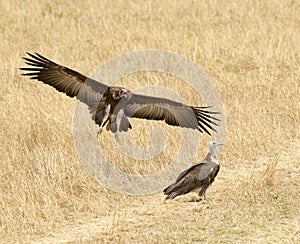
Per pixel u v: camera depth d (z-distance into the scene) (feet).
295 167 84.43
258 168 84.79
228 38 130.41
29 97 102.22
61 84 60.13
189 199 77.05
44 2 157.89
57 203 75.10
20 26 140.46
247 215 70.69
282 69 117.29
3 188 76.13
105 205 75.51
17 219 70.79
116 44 128.47
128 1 157.99
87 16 148.15
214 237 65.98
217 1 155.12
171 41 130.11
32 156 83.30
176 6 153.38
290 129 95.04
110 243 65.72
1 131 90.74
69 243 66.13
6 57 122.01
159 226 69.51
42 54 124.06
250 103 101.71
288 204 72.95
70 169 80.69
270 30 135.54
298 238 65.16
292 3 152.87
